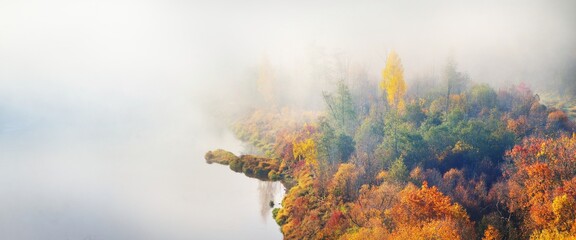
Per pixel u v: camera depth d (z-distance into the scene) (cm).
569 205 5906
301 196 9219
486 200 7200
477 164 8425
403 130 9262
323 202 8488
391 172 8131
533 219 6300
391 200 7300
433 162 8662
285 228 8275
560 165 7306
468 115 11500
